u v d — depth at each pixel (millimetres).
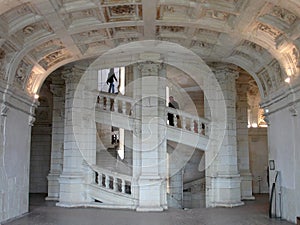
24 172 10992
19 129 10547
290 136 9734
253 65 11484
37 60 10625
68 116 13203
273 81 10664
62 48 10703
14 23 8484
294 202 9492
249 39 9562
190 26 9562
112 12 8906
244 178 15414
